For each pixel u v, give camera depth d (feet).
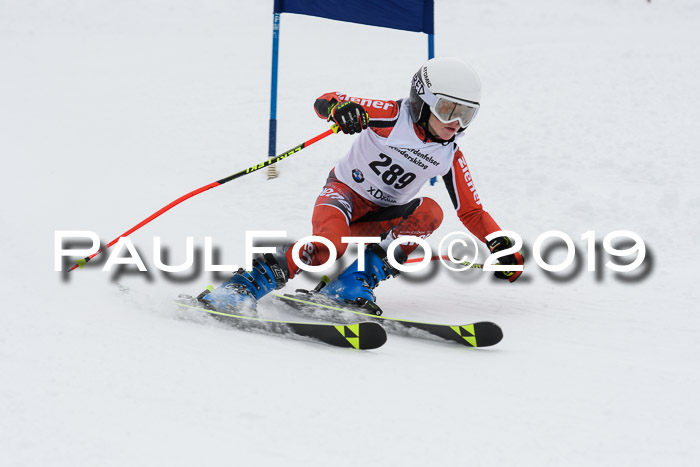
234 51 159.63
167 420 25.34
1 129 101.04
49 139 96.94
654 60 124.47
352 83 124.16
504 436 25.98
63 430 24.03
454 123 44.34
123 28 181.47
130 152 92.07
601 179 79.15
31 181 80.07
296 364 33.19
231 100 116.98
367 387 30.50
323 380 30.96
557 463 23.91
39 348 32.14
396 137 45.85
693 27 173.88
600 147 86.48
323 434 25.09
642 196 73.97
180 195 78.28
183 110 111.55
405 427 26.22
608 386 32.76
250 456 23.08
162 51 160.56
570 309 50.01
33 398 26.37
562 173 80.84
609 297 52.80
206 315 40.93
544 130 92.12
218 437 24.29
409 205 49.19
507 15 191.31
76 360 30.86
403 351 38.19
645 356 39.19
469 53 148.56
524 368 35.50
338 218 46.26
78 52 158.92
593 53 133.39
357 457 23.50
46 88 127.65
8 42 165.89
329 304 46.50
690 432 27.12
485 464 23.56
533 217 72.38
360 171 47.62
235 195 78.59
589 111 97.76
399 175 47.42
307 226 71.05
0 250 55.98
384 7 86.84
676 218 69.10
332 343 37.63
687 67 117.91
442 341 41.06
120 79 134.72
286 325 38.91
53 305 40.50
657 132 89.71
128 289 46.73
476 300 53.01
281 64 145.38
